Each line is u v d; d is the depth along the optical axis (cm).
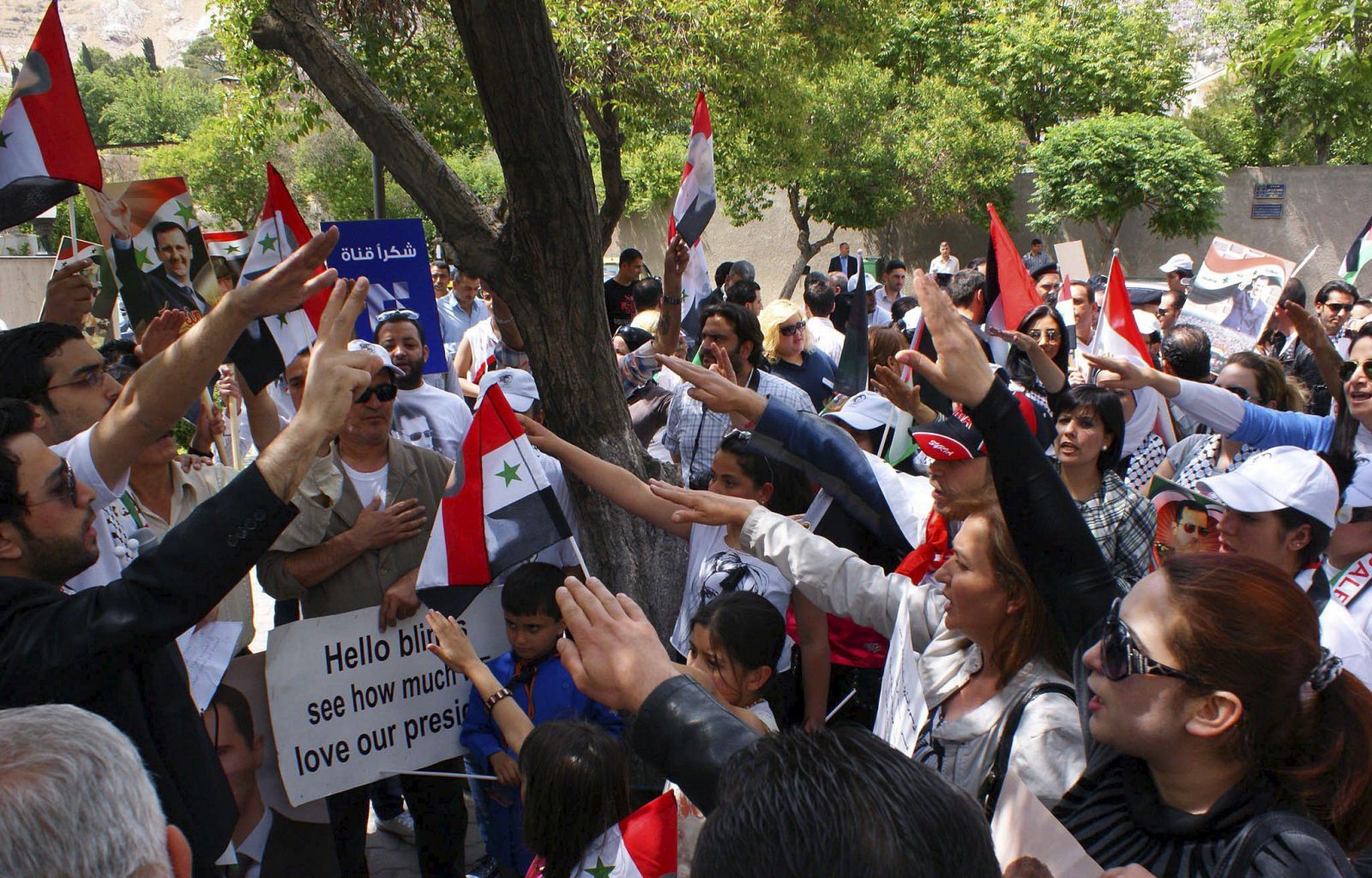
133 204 353
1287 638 143
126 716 212
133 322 355
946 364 177
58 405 266
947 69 2661
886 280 1257
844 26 1427
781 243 2625
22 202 302
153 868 119
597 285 355
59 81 298
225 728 312
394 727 335
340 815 350
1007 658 195
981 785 186
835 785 104
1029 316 546
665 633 370
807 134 1608
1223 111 2631
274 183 313
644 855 220
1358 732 146
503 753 327
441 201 353
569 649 160
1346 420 358
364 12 853
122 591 193
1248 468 254
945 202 2200
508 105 315
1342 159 2639
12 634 191
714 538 343
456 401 502
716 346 427
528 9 303
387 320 483
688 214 488
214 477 360
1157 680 146
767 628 282
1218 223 2189
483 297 1259
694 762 144
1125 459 510
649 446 534
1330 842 136
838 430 319
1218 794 150
